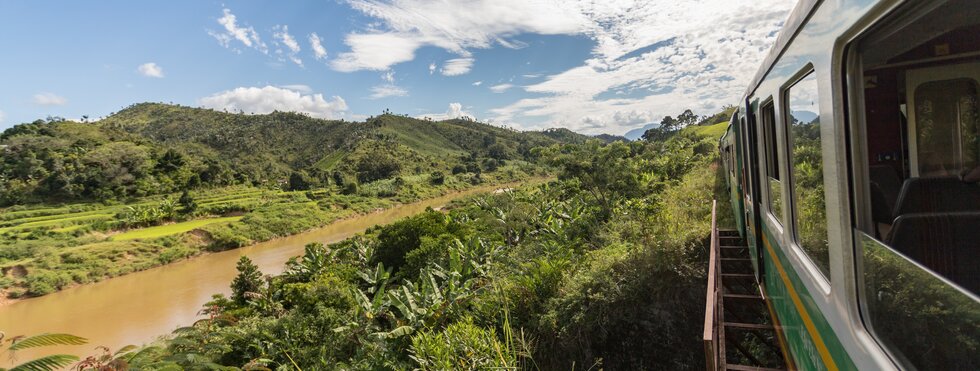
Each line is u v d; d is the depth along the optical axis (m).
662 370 10.58
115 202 60.31
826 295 2.24
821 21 2.00
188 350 13.99
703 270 10.70
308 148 135.75
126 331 24.67
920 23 1.52
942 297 1.34
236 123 153.25
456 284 16.59
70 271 35.31
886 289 1.64
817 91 2.14
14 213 51.34
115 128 95.06
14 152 62.84
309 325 15.27
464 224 29.23
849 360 1.95
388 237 26.06
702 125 72.88
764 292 5.00
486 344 7.71
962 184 1.86
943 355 1.37
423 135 157.50
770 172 4.04
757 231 5.09
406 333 13.02
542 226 25.27
